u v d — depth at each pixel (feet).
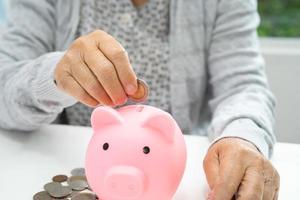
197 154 1.86
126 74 1.43
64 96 1.80
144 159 1.28
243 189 1.31
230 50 2.46
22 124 2.01
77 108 2.58
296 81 3.46
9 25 2.54
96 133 1.38
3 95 2.01
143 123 1.33
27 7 2.54
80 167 1.73
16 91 1.93
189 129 2.63
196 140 2.00
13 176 1.66
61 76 1.57
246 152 1.44
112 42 1.51
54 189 1.50
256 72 2.33
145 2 2.55
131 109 1.42
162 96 2.58
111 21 2.53
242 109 1.92
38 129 2.11
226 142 1.56
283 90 3.50
